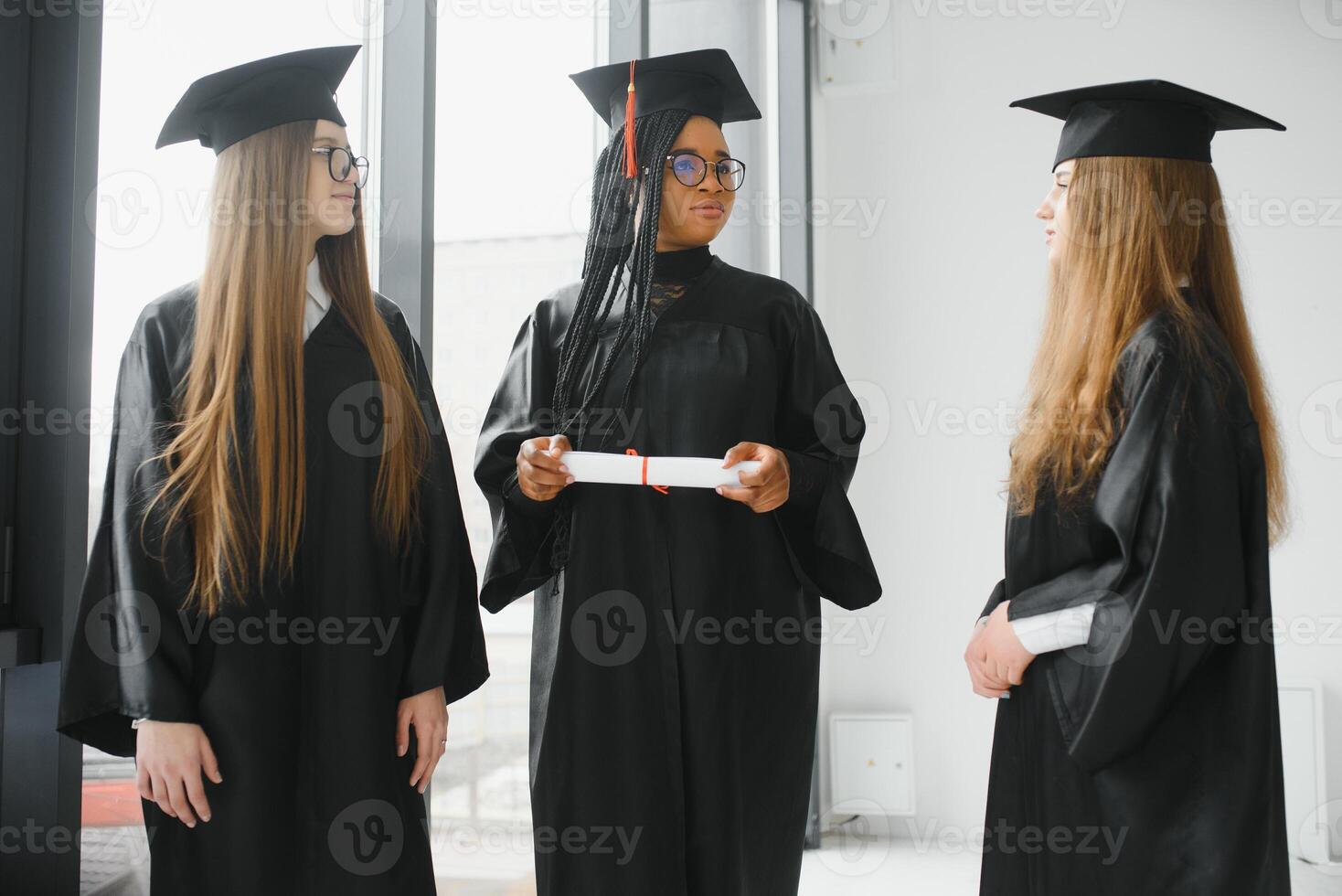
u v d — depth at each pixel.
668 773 1.56
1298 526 3.25
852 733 3.47
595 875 1.55
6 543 1.65
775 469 1.47
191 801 1.34
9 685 1.66
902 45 3.61
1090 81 3.48
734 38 3.50
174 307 1.48
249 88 1.47
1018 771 1.44
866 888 2.96
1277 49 3.35
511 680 2.51
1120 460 1.31
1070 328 1.45
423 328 2.20
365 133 2.25
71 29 1.68
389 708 1.48
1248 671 1.28
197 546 1.39
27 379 1.67
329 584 1.45
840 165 3.63
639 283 1.61
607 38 2.82
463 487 2.38
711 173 1.64
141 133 1.85
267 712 1.39
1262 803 1.26
